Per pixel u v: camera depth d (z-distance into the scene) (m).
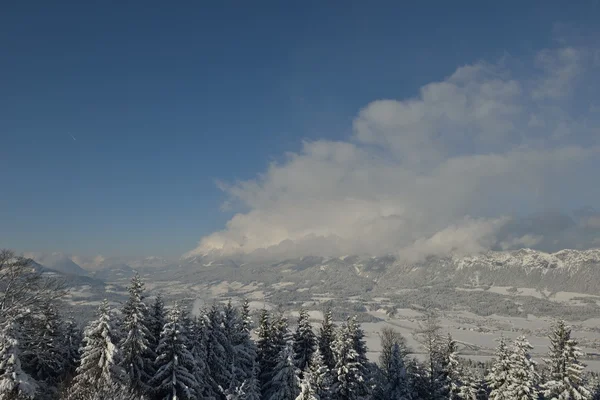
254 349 43.09
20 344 26.39
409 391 43.66
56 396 30.56
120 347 28.77
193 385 29.89
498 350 40.16
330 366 44.59
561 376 36.94
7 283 28.84
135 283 31.06
